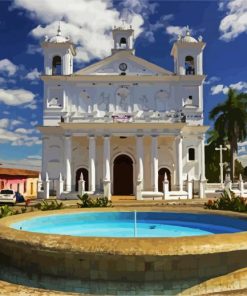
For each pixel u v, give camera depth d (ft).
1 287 25.62
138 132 126.82
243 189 127.85
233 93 164.66
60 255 24.63
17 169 167.53
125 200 112.98
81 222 47.37
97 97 136.67
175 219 48.42
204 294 23.59
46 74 136.77
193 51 139.85
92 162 125.90
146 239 23.98
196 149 135.23
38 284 25.57
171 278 23.75
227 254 24.71
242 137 162.40
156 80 137.49
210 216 45.60
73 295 23.89
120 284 23.73
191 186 119.96
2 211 52.11
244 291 23.93
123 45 144.46
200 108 137.28
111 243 23.75
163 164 133.90
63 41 138.92
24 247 25.67
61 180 120.26
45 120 135.54
